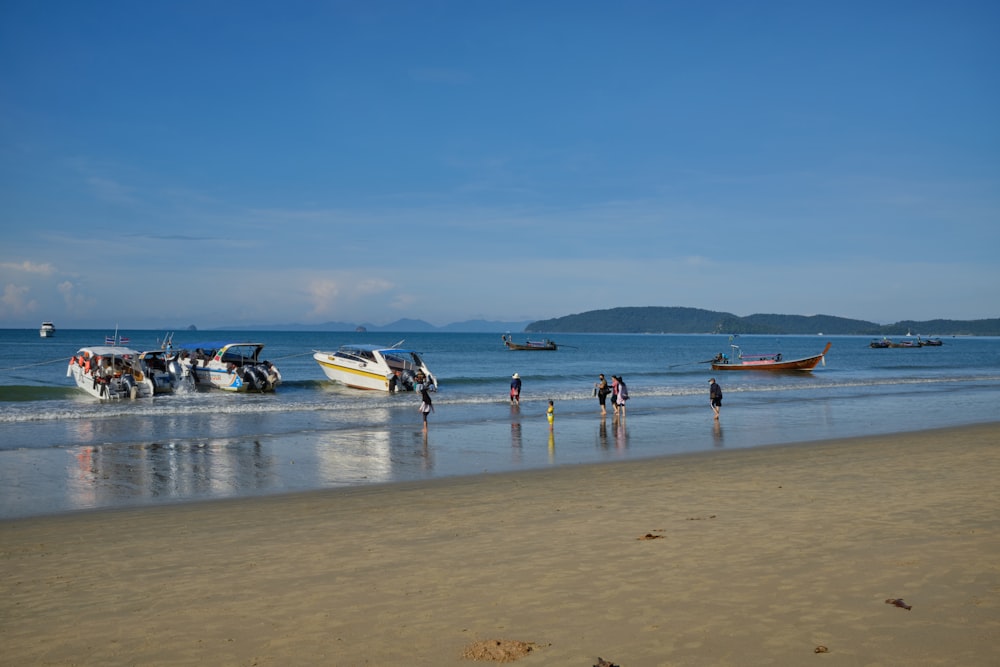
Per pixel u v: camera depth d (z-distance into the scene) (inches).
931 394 1560.0
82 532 429.7
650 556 339.9
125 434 911.7
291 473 651.5
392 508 486.0
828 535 369.4
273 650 240.8
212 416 1117.7
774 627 247.3
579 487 553.3
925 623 246.4
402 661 229.3
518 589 296.4
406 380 1551.4
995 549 334.3
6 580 329.1
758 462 668.1
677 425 1016.2
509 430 965.8
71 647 247.8
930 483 520.7
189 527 440.8
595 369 2792.8
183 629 262.1
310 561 350.0
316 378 2078.0
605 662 223.1
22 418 1039.6
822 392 1625.2
